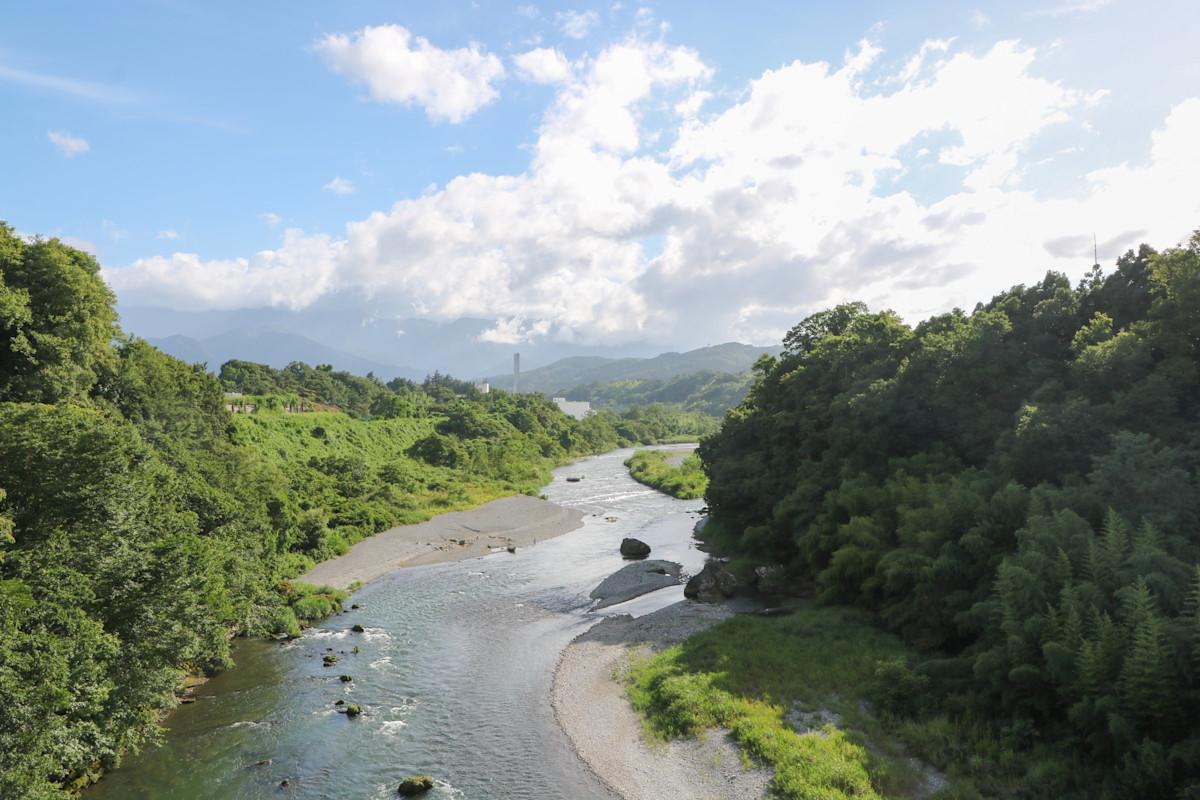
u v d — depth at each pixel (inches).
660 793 856.9
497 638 1488.7
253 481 2069.4
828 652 1186.0
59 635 741.9
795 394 2177.7
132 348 2610.7
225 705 1139.9
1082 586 818.8
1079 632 788.0
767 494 2050.9
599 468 5866.1
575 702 1142.3
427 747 1000.2
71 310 1835.6
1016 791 744.3
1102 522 964.6
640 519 3053.6
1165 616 742.5
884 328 2086.6
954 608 1074.1
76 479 882.8
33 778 624.1
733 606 1609.3
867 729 927.0
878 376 1843.0
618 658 1321.4
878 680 1026.7
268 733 1040.2
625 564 2180.1
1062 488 1121.4
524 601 1780.3
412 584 1962.4
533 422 7057.1
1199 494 924.6
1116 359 1234.0
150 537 1011.9
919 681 971.3
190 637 941.2
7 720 615.2
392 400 5915.4
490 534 2709.2
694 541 2513.5
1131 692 703.1
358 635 1508.4
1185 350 1200.8
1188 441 1051.9
